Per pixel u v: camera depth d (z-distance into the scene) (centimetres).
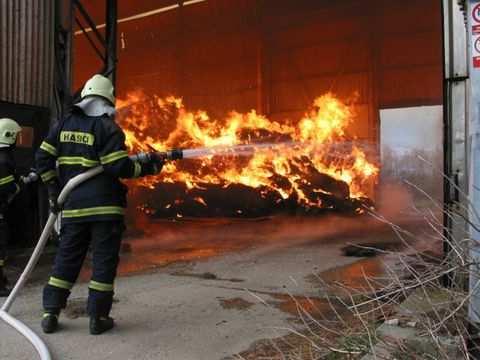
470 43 277
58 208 368
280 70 1620
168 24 1856
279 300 431
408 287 246
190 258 655
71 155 359
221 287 481
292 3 1597
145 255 684
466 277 243
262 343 325
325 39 1539
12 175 461
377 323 311
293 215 1204
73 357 306
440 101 1352
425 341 248
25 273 390
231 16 1716
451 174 394
